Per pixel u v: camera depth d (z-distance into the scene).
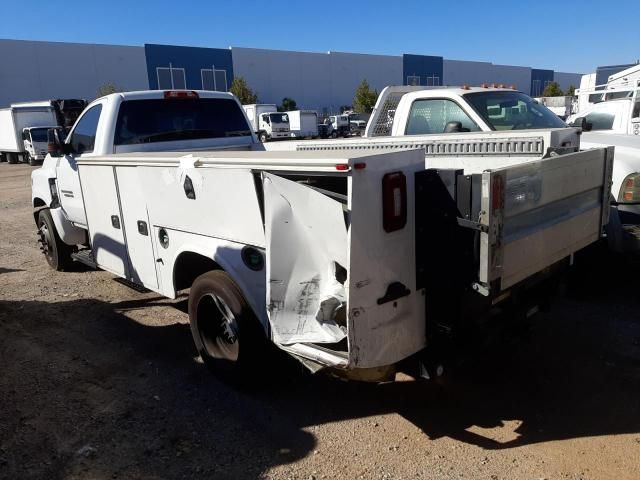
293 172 2.98
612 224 5.15
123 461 3.22
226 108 6.46
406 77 60.09
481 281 2.80
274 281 3.24
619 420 3.45
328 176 2.83
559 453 3.14
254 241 3.50
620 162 5.26
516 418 3.53
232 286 3.77
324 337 3.05
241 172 3.42
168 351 4.72
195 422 3.61
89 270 7.43
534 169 3.05
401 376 4.14
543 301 3.73
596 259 5.27
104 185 5.01
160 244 4.44
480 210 2.75
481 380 4.02
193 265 4.43
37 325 5.44
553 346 4.52
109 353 4.72
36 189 7.25
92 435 3.49
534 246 3.19
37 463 3.22
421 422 3.53
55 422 3.65
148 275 4.72
